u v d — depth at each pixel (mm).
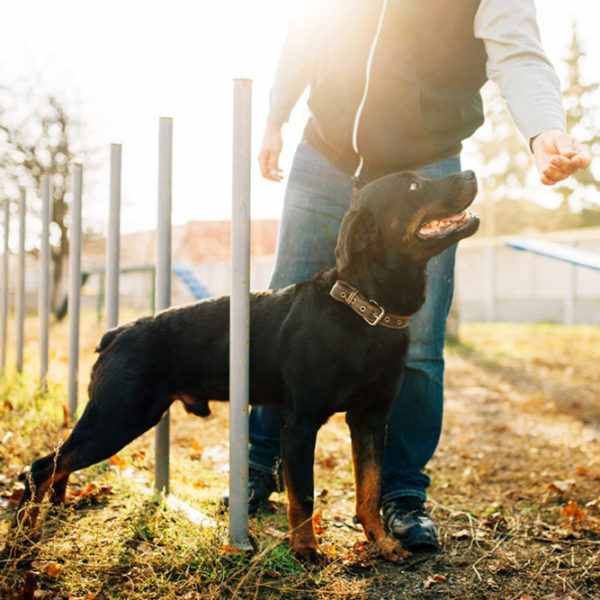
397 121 2738
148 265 16203
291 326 2543
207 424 4945
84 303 23562
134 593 2141
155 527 2615
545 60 2271
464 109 2793
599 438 5016
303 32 3059
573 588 2295
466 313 22672
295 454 2447
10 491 3068
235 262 2383
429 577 2357
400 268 2512
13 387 5344
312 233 3143
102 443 2543
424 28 2637
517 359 10086
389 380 2547
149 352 2646
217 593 2131
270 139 3248
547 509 3209
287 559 2383
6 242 6570
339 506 3107
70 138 18328
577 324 19828
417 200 2477
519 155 35156
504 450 4547
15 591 2125
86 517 2758
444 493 3494
